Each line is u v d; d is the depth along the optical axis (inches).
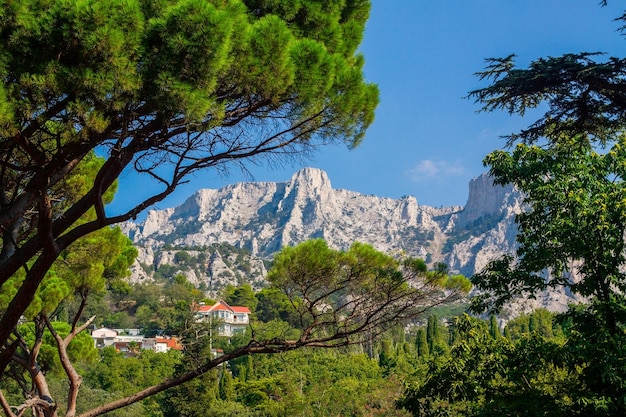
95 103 234.7
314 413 1359.5
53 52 224.8
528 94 436.8
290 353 1720.0
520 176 462.9
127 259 493.0
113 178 305.4
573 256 429.1
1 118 216.1
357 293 343.3
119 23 223.5
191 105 232.5
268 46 249.4
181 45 225.0
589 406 396.8
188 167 292.5
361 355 2016.5
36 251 286.0
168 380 358.3
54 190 402.6
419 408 475.5
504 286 462.6
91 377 1786.4
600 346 391.5
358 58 349.4
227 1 267.0
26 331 530.3
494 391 447.5
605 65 388.5
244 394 1612.9
